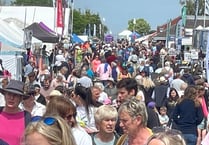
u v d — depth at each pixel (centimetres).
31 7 5281
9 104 686
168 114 1500
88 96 898
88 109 891
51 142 333
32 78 1645
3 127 677
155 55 4172
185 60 3728
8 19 3762
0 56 2097
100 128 668
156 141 353
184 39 5034
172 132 365
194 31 4050
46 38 3709
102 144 668
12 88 688
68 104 610
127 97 799
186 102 1139
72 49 4522
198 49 3772
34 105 878
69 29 6675
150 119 784
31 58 2942
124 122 579
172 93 1525
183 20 5144
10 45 2061
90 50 4553
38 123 339
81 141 625
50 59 3541
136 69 2891
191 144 1130
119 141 607
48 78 1484
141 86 1377
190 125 1136
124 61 4078
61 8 4259
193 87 1157
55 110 600
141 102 585
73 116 616
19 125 683
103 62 2930
